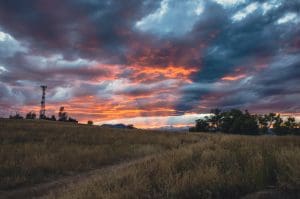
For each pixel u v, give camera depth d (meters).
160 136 33.97
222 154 8.91
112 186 7.49
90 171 14.37
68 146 21.16
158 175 7.54
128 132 42.47
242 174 6.75
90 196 6.80
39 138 26.36
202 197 5.98
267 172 6.73
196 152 10.41
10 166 13.73
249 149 9.54
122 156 18.95
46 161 14.77
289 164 6.59
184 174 6.96
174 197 6.09
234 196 6.00
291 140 12.79
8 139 24.30
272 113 99.88
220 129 113.06
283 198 5.58
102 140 27.23
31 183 12.11
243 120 104.12
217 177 6.46
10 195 10.46
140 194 6.42
